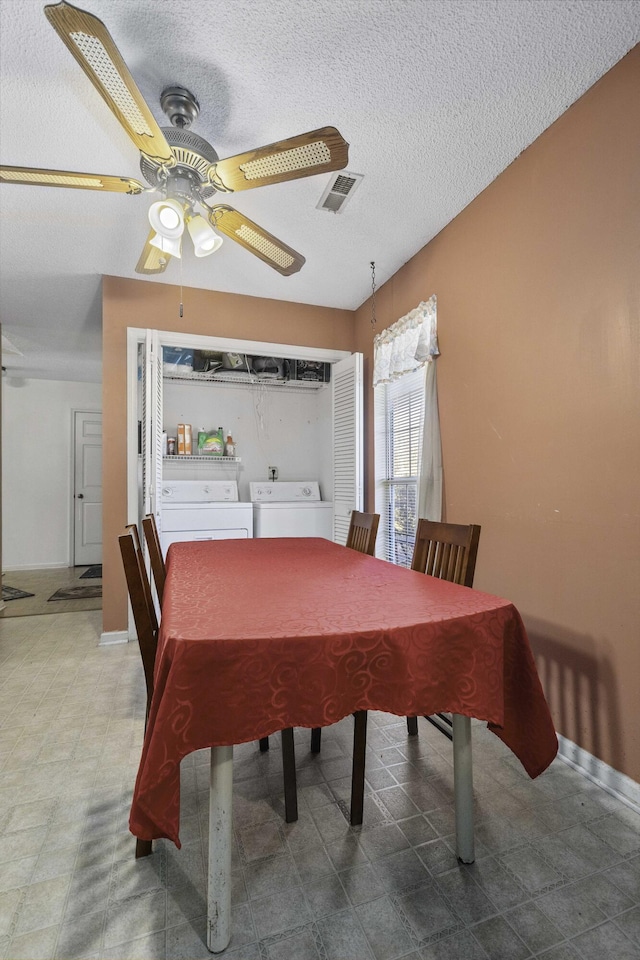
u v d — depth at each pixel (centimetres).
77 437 611
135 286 318
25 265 296
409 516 316
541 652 187
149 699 136
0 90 164
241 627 100
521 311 200
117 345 313
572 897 112
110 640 304
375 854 126
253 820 140
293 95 168
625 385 154
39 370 552
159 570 205
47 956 98
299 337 363
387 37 146
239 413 443
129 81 119
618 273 157
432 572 177
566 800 150
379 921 106
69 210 238
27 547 584
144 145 148
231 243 271
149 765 87
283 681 94
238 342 343
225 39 146
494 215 217
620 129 156
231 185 163
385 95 168
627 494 153
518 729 126
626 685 152
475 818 141
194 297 333
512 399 205
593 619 165
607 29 145
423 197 230
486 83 164
